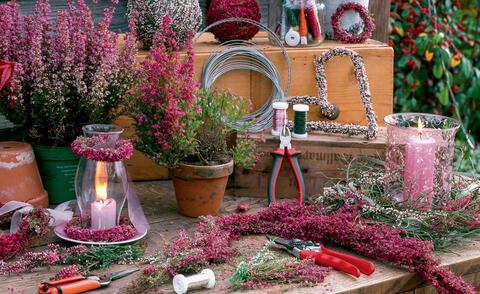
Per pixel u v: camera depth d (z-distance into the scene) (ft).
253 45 8.20
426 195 6.42
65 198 7.11
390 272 5.78
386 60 8.25
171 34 7.00
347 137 7.57
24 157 6.68
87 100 6.83
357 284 5.55
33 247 6.17
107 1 8.58
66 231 6.14
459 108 13.25
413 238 5.97
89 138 6.19
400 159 6.56
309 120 8.12
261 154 7.22
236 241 6.32
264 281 5.55
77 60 6.81
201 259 5.66
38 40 6.63
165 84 6.47
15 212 6.29
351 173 7.30
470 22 13.58
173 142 6.53
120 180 6.21
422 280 5.85
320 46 8.31
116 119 7.61
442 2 12.71
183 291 5.29
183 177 6.72
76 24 6.87
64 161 7.02
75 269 5.57
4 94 6.78
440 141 6.45
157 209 7.13
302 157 7.43
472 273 6.12
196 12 7.90
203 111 6.85
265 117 7.86
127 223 6.43
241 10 8.07
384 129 7.96
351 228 6.01
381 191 6.82
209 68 7.72
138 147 6.78
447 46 12.21
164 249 6.03
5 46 6.67
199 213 6.88
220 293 5.39
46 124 6.97
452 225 6.23
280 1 9.43
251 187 7.55
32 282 5.57
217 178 6.75
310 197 7.20
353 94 8.18
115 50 6.94
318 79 7.93
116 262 5.88
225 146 6.98
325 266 5.82
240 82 7.91
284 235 6.29
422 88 12.93
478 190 6.84
